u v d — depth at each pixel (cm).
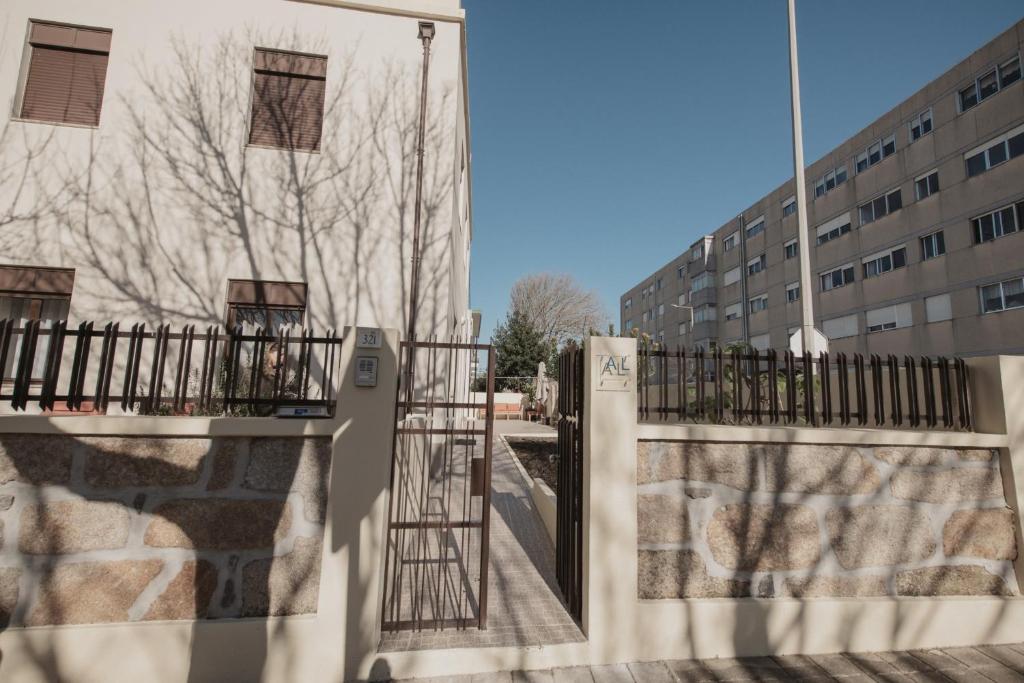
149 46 718
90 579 260
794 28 1009
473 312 1684
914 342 2064
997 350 1753
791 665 287
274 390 290
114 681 253
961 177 1900
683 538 302
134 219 683
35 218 663
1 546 254
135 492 268
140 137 698
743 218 3353
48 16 701
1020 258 1697
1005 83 1772
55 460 263
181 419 270
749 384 329
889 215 2203
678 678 273
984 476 323
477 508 561
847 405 323
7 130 672
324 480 282
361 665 266
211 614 267
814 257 2655
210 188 704
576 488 326
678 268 4291
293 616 271
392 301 719
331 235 720
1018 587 317
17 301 662
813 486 313
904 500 317
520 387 2462
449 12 777
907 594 312
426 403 311
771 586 304
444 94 764
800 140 986
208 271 691
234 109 723
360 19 763
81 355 271
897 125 2177
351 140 740
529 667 279
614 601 288
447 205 744
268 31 743
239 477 276
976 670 283
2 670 246
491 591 358
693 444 309
